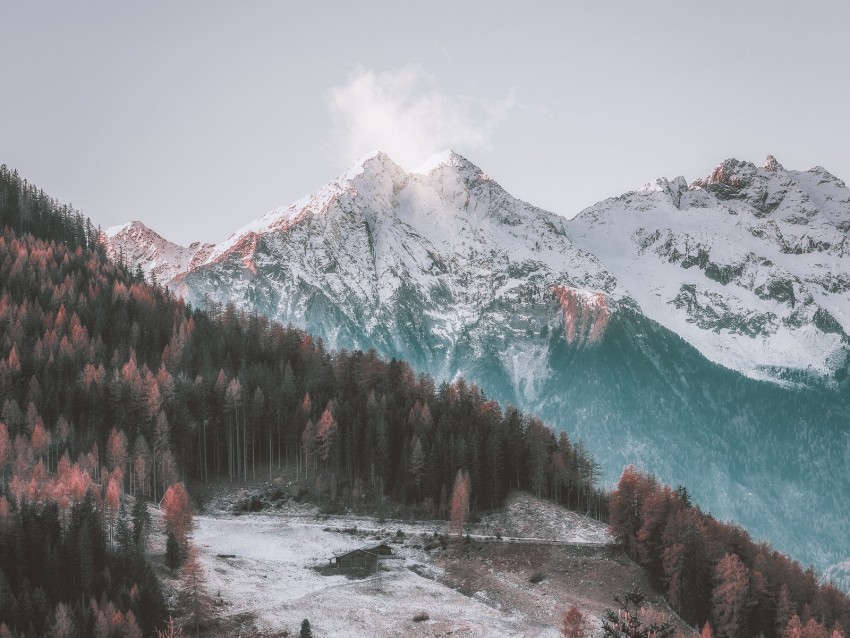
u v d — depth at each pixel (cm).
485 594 16475
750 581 16012
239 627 13875
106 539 14912
